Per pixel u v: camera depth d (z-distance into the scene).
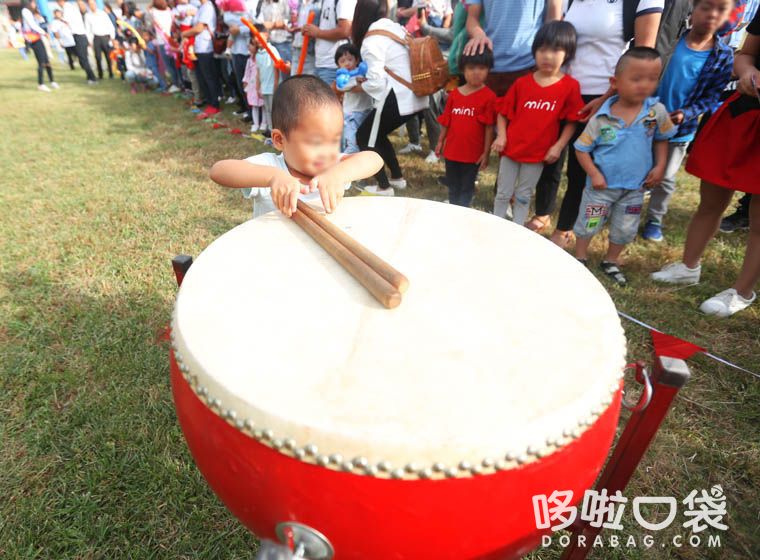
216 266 1.11
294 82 1.40
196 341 0.88
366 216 1.39
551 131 2.66
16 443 1.72
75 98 7.72
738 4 3.27
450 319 0.96
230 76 6.69
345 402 0.76
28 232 3.17
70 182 4.03
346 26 3.96
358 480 0.71
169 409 1.85
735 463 1.67
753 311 2.41
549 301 1.03
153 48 8.01
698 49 2.55
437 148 3.37
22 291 2.54
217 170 1.42
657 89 2.71
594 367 0.85
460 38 3.24
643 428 0.98
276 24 4.83
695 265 2.59
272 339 0.89
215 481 0.88
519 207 2.94
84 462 1.66
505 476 0.72
